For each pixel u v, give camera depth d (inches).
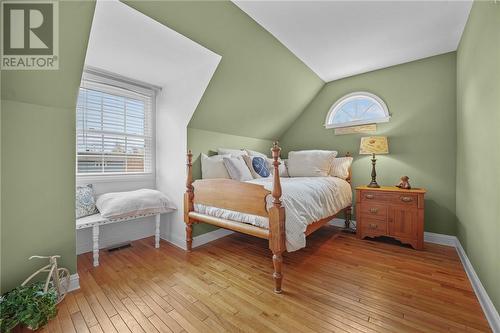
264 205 69.9
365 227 109.6
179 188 104.7
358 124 128.9
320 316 54.7
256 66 101.1
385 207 104.3
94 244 82.3
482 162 62.4
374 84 124.8
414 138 113.3
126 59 88.4
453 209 103.7
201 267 81.9
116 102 104.8
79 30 57.0
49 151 64.3
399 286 68.2
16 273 58.9
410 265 82.6
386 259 87.8
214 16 73.6
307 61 113.4
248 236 118.1
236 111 116.0
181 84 103.2
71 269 67.8
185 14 68.9
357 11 77.2
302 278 73.3
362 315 55.0
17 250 59.1
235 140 130.5
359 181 129.5
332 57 109.8
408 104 115.0
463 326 51.3
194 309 57.8
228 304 59.8
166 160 111.7
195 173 106.8
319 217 84.4
